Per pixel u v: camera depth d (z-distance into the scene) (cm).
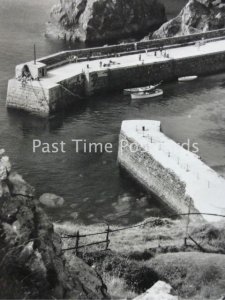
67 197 4434
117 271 1878
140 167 4747
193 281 1805
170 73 7906
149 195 4562
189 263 1934
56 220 4038
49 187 4588
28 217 1133
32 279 1010
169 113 6366
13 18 11681
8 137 5678
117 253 2114
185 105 6675
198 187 4012
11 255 1026
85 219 4081
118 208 4300
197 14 10081
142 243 2444
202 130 5747
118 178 4841
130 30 10988
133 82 7569
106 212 4219
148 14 11344
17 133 5806
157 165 4469
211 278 1819
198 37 9056
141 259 2123
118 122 6134
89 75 7031
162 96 7019
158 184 4472
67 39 10375
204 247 2472
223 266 1900
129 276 1848
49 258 1069
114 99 6962
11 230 1083
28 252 1037
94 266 1886
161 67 7781
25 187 1216
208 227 2778
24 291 988
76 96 6931
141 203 4400
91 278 1278
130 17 10962
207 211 3662
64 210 4209
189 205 3703
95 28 10431
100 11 10469
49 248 1107
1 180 1174
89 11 10331
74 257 1359
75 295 1066
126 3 10894
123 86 7481
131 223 4059
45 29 10912
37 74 6675
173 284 1784
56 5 10638
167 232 2756
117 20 10738
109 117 6312
